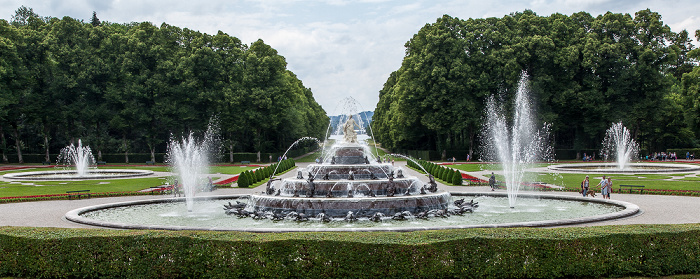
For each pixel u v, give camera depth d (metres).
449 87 77.38
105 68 79.00
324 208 24.06
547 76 77.44
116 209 28.41
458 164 72.88
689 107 77.56
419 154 94.06
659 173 50.00
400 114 86.44
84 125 86.25
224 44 86.81
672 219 22.03
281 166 60.09
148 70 80.88
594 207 27.66
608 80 78.94
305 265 13.67
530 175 50.44
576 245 13.88
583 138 86.38
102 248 14.35
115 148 90.56
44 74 77.75
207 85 85.38
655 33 77.38
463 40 78.75
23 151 90.06
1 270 14.68
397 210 24.23
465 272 13.59
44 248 14.54
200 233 14.80
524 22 80.69
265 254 13.79
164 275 14.05
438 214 24.55
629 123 76.31
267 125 86.19
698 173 49.56
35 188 40.41
